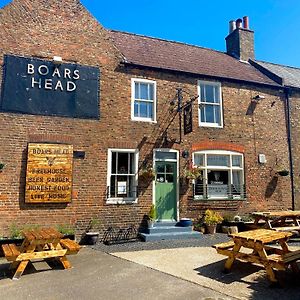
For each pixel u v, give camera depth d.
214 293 5.70
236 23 17.39
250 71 15.73
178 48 15.55
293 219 11.97
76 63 11.55
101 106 11.63
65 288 6.03
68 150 10.88
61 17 11.66
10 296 5.65
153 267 7.42
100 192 11.17
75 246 7.56
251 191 13.53
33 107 10.71
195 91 13.24
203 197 12.72
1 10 10.89
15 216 10.02
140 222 11.57
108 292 5.78
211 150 13.06
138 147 11.92
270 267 6.20
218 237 11.45
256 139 14.02
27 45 11.01
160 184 12.16
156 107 12.45
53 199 10.45
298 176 14.59
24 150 10.42
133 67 12.36
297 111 15.18
